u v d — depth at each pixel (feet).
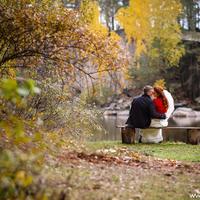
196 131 52.49
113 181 24.00
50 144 27.02
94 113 55.67
